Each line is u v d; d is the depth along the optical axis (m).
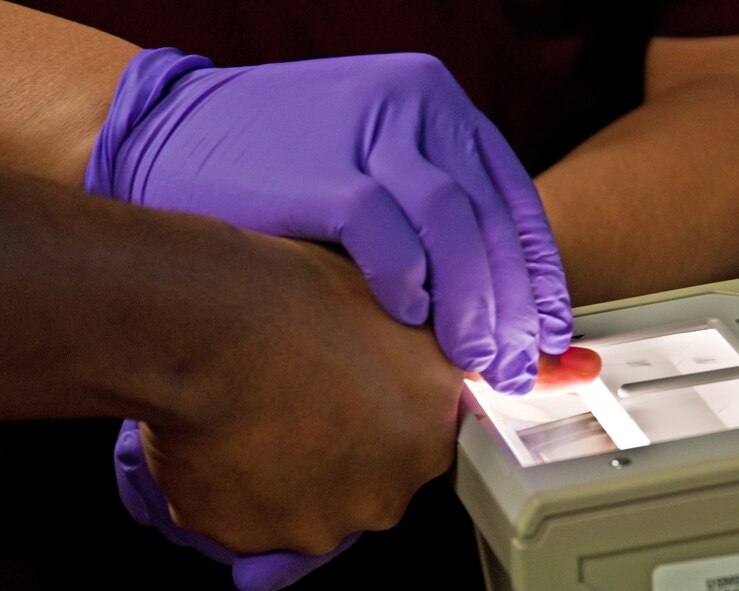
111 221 0.95
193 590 1.19
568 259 1.21
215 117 1.08
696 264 1.22
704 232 1.22
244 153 1.06
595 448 1.02
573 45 1.35
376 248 1.01
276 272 0.98
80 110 1.14
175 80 1.13
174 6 1.26
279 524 1.01
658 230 1.21
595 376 1.07
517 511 0.97
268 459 0.99
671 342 1.09
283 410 0.98
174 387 0.96
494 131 1.07
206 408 0.97
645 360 1.08
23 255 0.93
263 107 1.07
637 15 1.39
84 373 0.94
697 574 0.98
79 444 1.23
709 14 1.33
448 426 1.03
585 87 1.39
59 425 1.22
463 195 1.03
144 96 1.11
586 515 0.97
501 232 1.05
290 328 0.98
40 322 0.93
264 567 1.03
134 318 0.95
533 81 1.36
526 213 1.07
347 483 1.01
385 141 1.04
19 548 1.18
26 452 1.22
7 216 0.93
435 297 1.03
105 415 0.96
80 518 1.20
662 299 1.12
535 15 1.32
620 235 1.21
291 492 1.00
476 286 1.02
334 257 1.02
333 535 1.02
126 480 1.07
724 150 1.23
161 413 0.97
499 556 1.00
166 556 1.20
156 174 1.08
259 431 0.98
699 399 1.04
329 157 1.04
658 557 0.97
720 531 0.97
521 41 1.33
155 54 1.13
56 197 0.94
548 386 1.06
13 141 1.13
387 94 1.05
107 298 0.94
